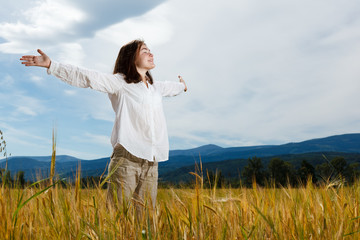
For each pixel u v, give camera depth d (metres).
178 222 1.60
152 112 2.84
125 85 2.81
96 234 1.40
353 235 1.55
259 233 1.60
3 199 1.44
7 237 1.32
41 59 2.53
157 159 2.79
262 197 1.83
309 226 1.62
